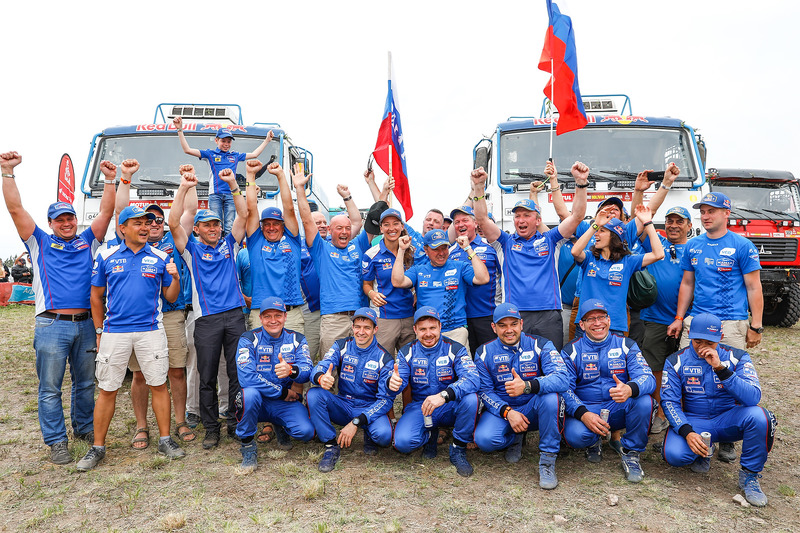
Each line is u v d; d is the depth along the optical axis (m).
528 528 3.34
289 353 4.59
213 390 4.79
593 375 4.38
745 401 3.90
